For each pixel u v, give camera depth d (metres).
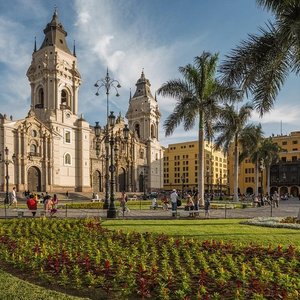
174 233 15.50
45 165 66.38
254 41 18.58
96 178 79.19
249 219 22.16
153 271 8.80
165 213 28.09
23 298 7.12
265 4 17.75
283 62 18.66
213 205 37.06
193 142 137.75
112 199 24.05
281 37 16.73
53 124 69.00
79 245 12.73
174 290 7.86
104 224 19.05
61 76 72.62
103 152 80.62
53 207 25.06
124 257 10.76
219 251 11.34
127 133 30.12
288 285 7.85
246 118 45.00
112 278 8.78
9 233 15.40
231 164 117.06
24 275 9.37
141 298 7.66
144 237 14.13
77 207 35.94
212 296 7.41
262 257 10.70
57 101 70.88
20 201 51.78
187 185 137.12
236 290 7.59
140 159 93.88
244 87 18.77
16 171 61.41
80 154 74.44
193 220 21.80
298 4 16.91
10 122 61.12
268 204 52.72
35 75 73.19
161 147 103.69
